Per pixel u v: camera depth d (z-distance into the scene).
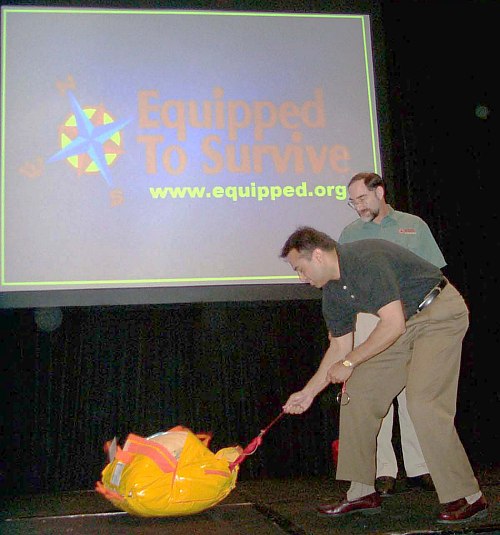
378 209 2.62
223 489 2.09
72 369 3.09
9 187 2.95
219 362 3.23
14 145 2.99
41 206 2.96
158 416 3.12
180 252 3.02
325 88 3.28
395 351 2.04
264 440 3.21
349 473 2.01
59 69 3.09
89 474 3.02
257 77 3.24
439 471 1.87
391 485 2.47
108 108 3.09
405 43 3.66
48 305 2.89
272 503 2.33
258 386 3.25
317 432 3.27
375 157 3.26
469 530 1.73
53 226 2.96
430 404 1.91
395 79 3.63
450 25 3.71
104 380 3.11
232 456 2.20
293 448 3.23
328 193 3.19
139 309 3.13
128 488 1.97
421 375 1.95
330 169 3.21
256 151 3.16
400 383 2.07
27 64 3.06
